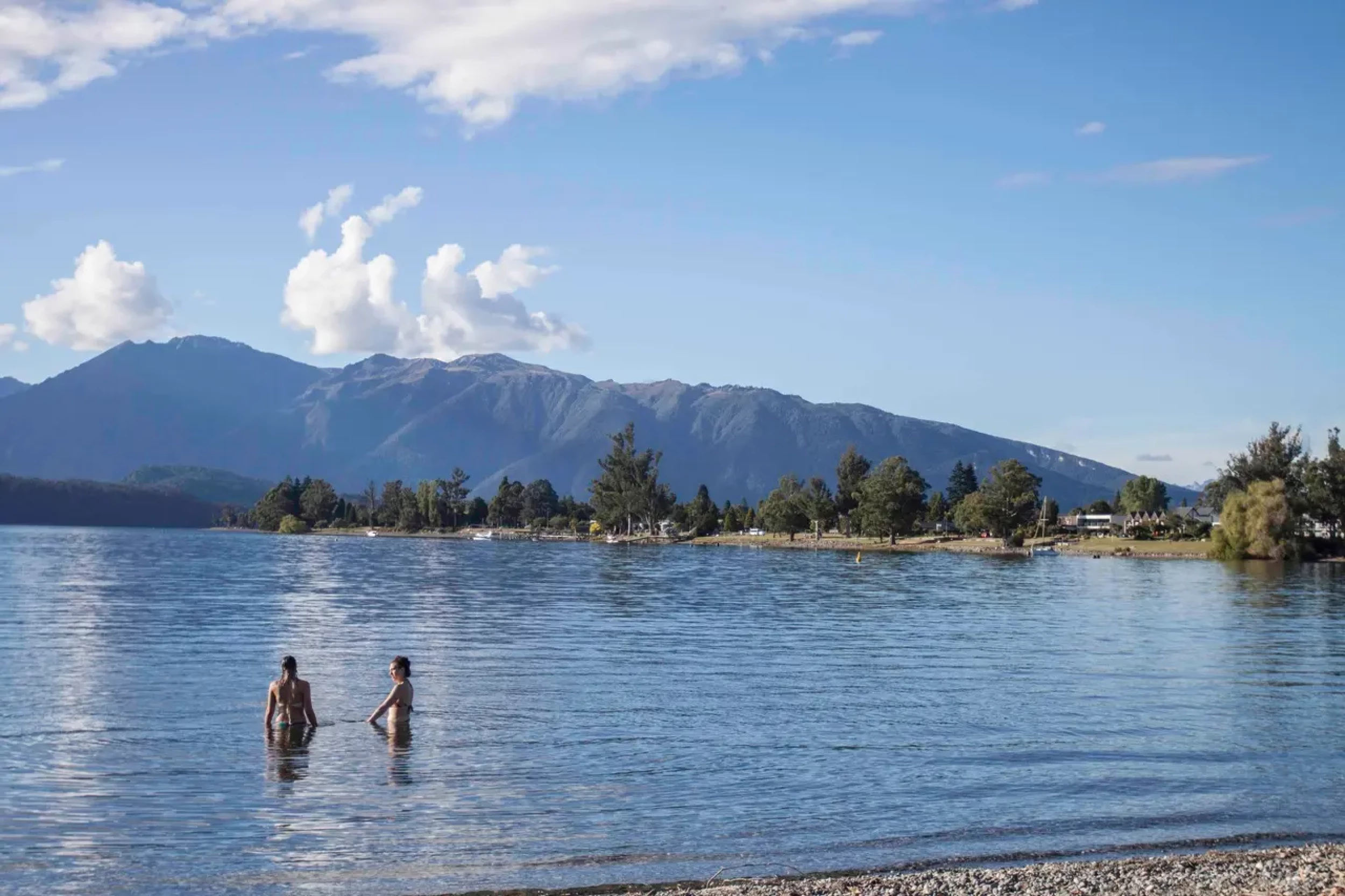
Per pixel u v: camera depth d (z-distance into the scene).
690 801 27.67
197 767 30.64
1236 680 49.78
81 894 21.03
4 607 85.25
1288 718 40.03
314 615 81.25
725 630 71.69
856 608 93.00
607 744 34.09
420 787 28.67
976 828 25.77
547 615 82.94
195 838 24.31
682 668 51.97
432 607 90.31
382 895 21.08
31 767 30.52
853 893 20.70
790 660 55.31
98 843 23.98
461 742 34.12
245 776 29.77
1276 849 23.98
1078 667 53.69
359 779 29.47
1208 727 38.19
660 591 116.69
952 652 59.78
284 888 21.41
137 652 56.38
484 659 54.56
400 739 34.56
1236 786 29.84
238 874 22.11
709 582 133.75
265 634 66.62
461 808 26.81
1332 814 27.22
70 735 34.78
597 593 111.25
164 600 95.69
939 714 40.03
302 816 26.06
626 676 49.06
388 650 58.41
